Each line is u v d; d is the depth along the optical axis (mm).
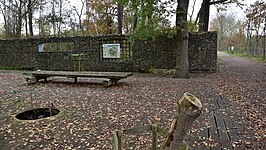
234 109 4230
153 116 3877
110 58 11484
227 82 7535
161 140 2773
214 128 3250
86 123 3576
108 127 3383
